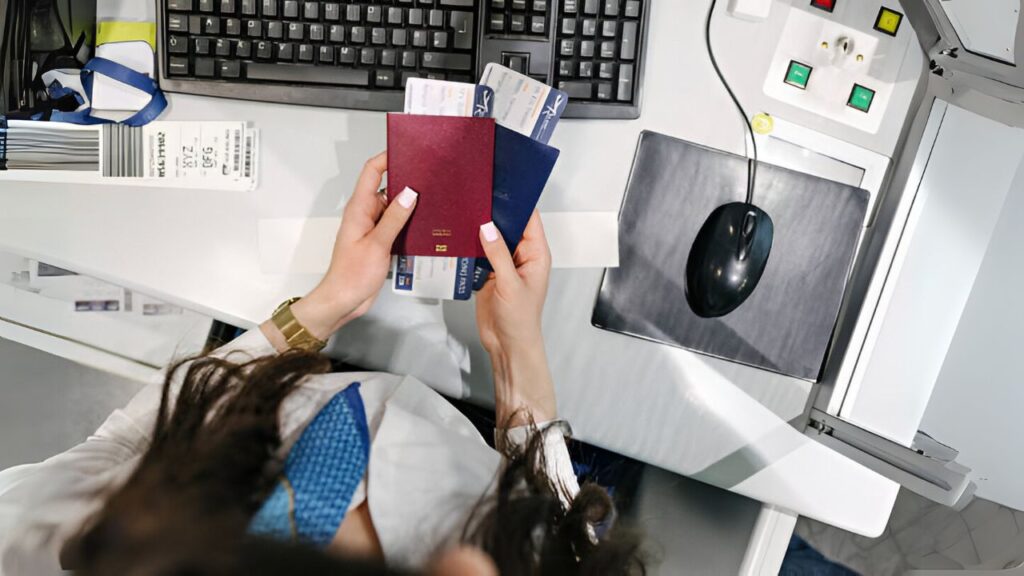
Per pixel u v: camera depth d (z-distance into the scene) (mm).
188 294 859
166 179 852
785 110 847
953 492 692
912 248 800
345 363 901
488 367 868
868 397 816
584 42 812
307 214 857
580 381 873
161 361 985
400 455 553
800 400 868
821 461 871
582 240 851
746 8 820
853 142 846
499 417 832
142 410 732
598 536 636
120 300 980
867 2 824
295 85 828
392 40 811
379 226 760
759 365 862
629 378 872
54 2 823
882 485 869
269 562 364
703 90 848
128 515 394
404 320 866
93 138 842
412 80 773
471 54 813
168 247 856
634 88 824
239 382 581
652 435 879
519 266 815
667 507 1012
